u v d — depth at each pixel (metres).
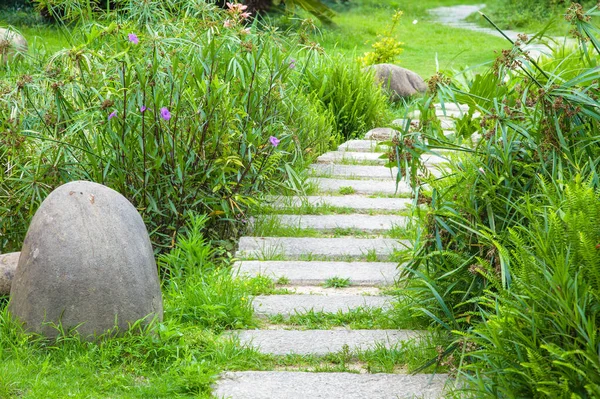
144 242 4.57
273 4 19.80
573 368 3.13
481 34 24.31
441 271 4.71
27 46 12.55
